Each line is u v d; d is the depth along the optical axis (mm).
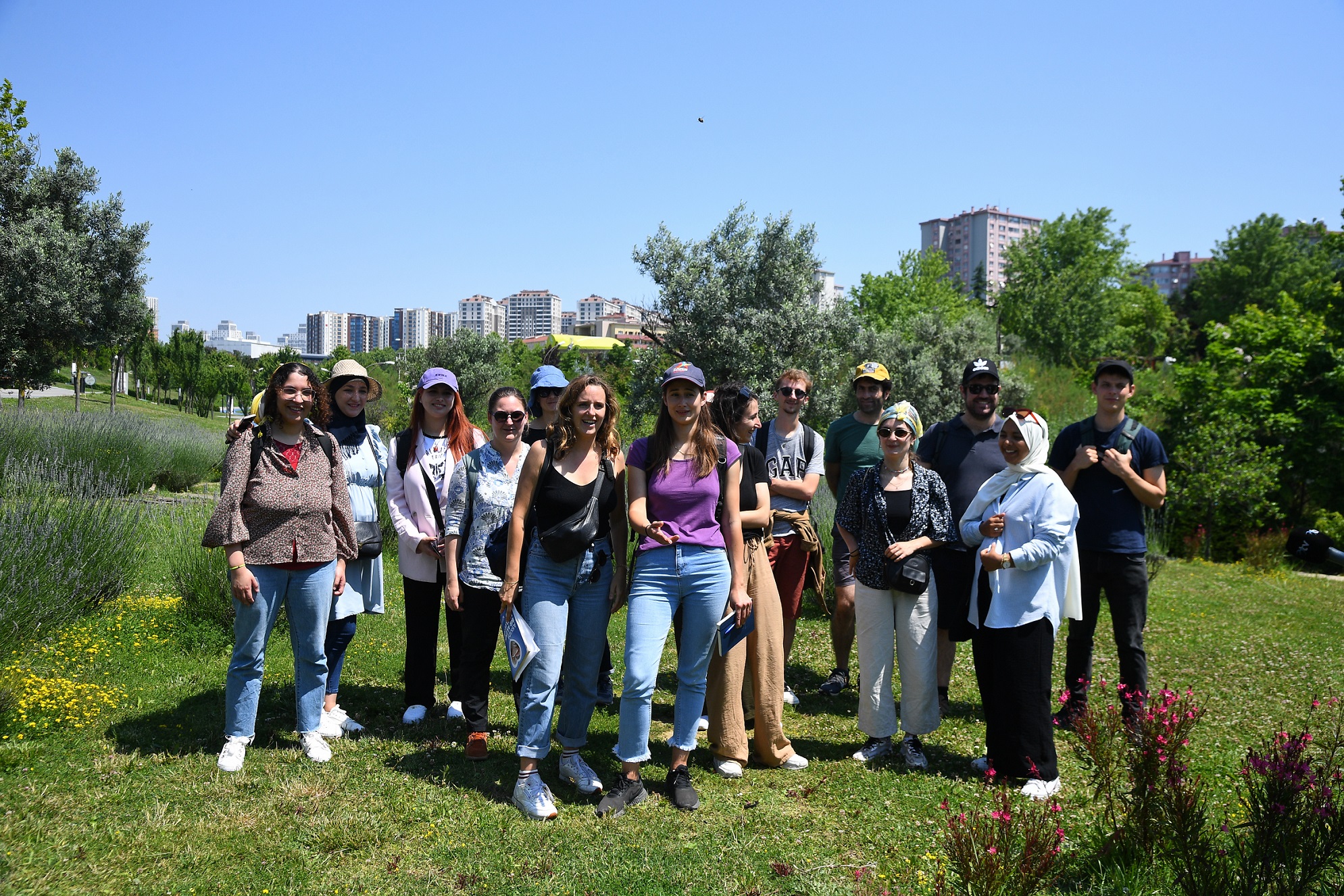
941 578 4797
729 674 4305
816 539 5570
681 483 3971
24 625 5492
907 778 4273
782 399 5664
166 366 61250
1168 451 15945
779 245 17094
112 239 20578
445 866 3242
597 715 5184
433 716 4973
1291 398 15445
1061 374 31281
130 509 8133
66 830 3326
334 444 4441
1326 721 5238
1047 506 4207
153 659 5641
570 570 3918
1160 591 10500
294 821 3533
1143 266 54250
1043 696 4184
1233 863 2910
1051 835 2854
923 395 23766
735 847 3469
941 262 46906
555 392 4902
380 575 5074
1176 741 3213
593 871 3225
